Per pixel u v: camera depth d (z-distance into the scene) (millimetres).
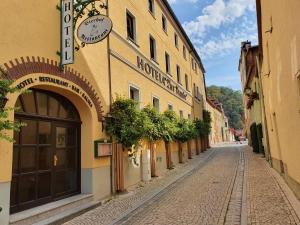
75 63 8445
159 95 16391
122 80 11578
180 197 8859
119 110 10172
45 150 7695
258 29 13039
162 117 13898
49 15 7531
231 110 96312
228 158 20781
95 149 9023
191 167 16922
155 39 16703
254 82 20609
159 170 15180
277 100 10172
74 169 8766
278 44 8609
